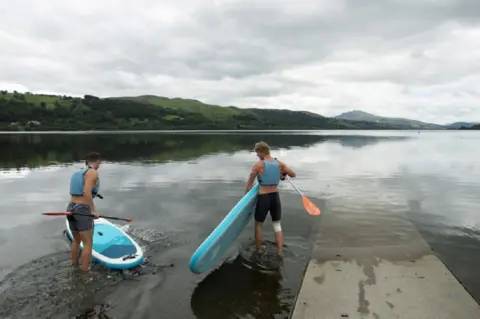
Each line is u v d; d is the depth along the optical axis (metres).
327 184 12.68
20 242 6.80
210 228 7.59
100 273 5.46
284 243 6.68
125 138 50.72
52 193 11.49
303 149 29.98
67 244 6.70
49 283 5.14
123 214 8.62
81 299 4.73
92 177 5.60
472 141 47.44
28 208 9.52
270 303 4.62
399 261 5.57
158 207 9.30
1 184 13.06
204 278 5.32
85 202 5.58
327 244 6.40
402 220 7.92
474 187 12.11
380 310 4.17
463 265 5.65
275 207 6.35
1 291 4.91
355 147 33.12
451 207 9.28
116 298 4.75
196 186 12.23
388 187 12.09
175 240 6.86
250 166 17.58
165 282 5.20
